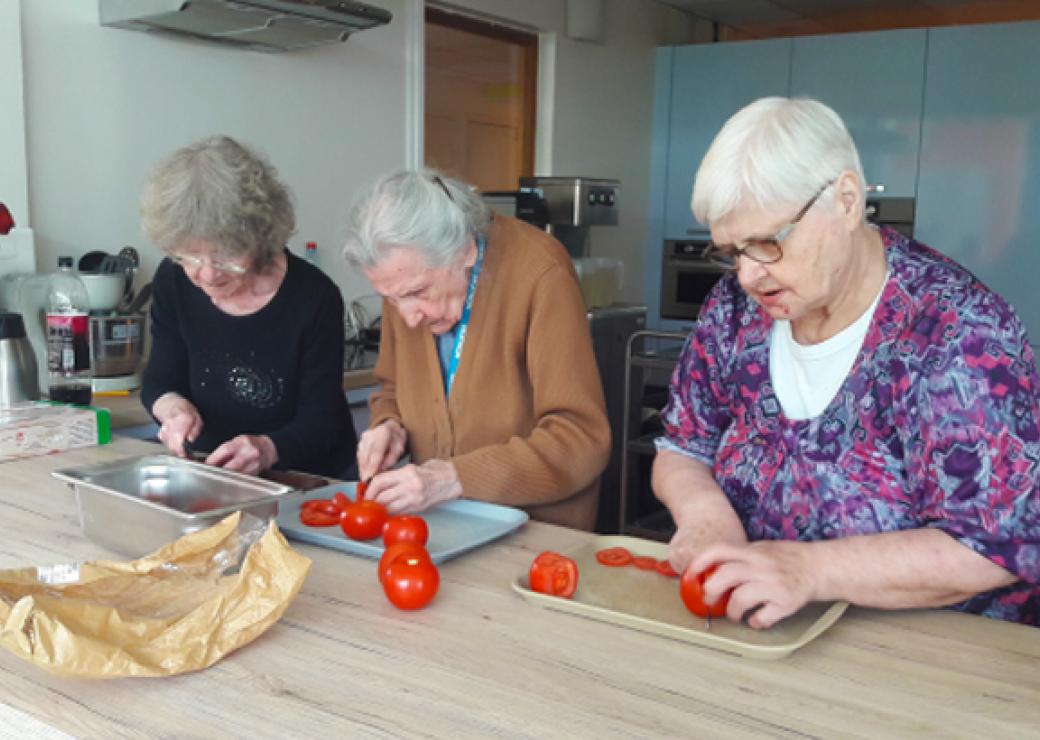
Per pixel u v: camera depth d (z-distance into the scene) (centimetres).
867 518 117
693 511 127
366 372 276
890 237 117
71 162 257
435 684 89
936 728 82
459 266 149
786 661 95
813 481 121
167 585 102
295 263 195
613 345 374
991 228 421
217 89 291
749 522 130
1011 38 406
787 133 99
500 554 128
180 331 199
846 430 118
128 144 270
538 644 98
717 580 103
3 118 235
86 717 83
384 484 139
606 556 125
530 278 155
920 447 109
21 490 155
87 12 256
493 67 418
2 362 199
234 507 121
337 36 279
